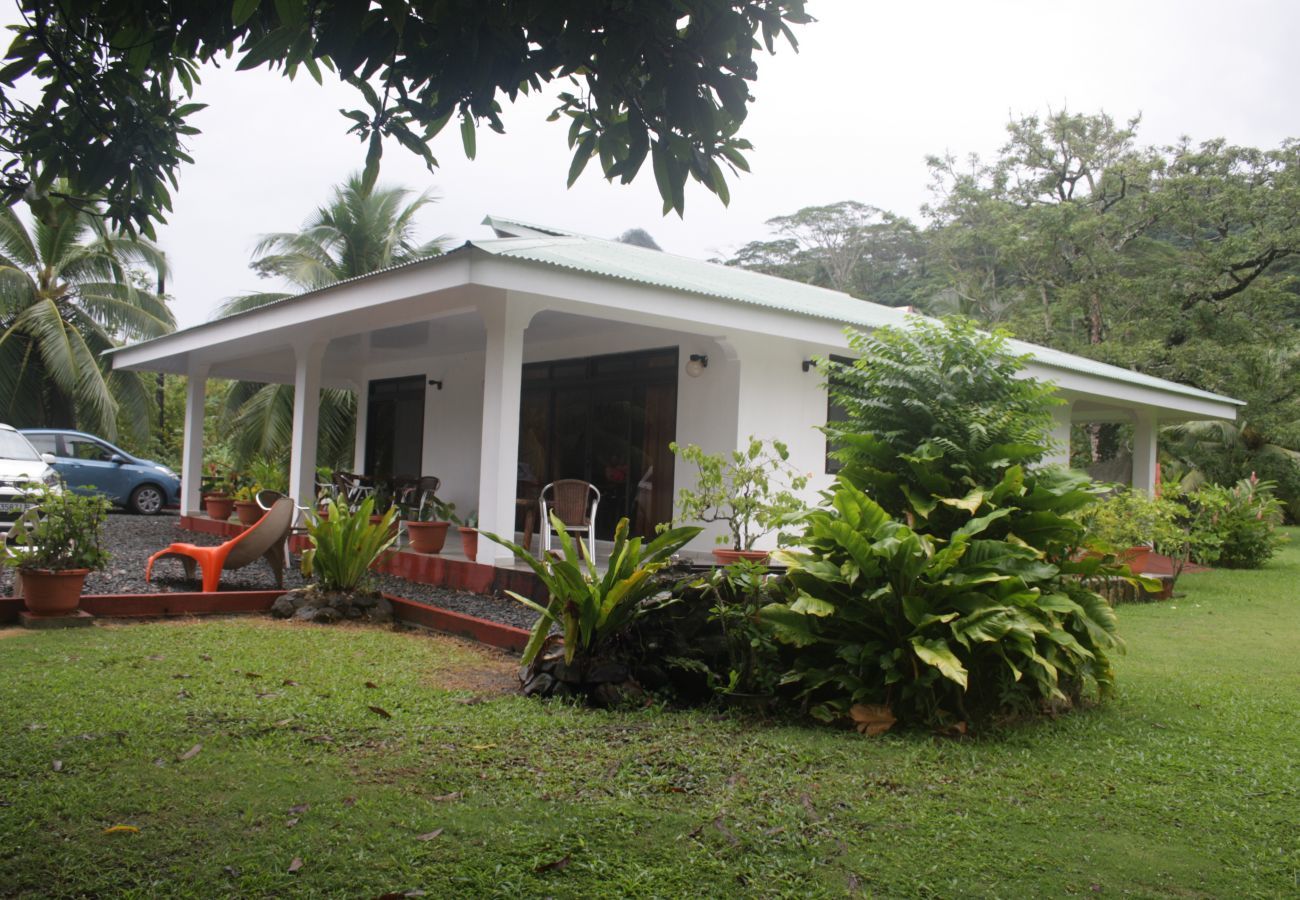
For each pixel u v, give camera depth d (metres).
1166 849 3.25
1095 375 13.53
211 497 14.11
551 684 5.09
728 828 3.27
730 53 2.79
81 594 7.16
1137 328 25.42
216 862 2.86
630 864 2.96
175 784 3.48
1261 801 3.77
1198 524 14.36
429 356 14.87
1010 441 5.59
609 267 8.80
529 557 5.22
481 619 6.96
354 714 4.54
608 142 2.99
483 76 2.59
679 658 5.14
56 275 22.11
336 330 11.02
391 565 9.86
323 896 2.68
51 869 2.77
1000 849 3.21
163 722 4.24
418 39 2.57
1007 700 4.81
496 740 4.21
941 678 4.73
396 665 5.77
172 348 13.37
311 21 2.63
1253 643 7.81
